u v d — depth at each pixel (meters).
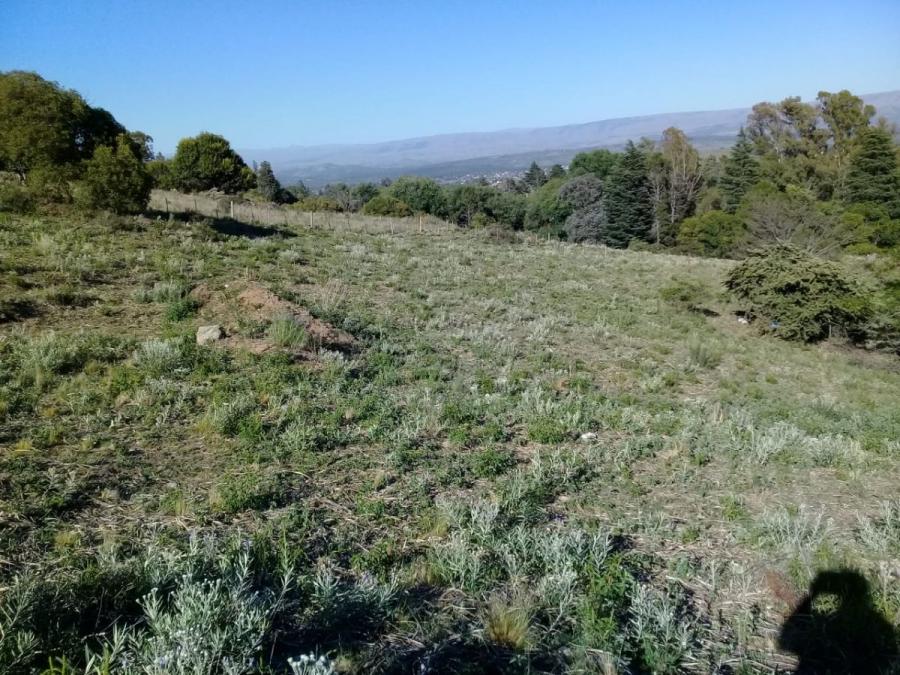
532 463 7.17
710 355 14.69
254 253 18.19
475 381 10.32
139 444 6.48
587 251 32.97
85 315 10.51
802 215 32.12
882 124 50.81
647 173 55.12
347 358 10.51
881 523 6.10
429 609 4.15
